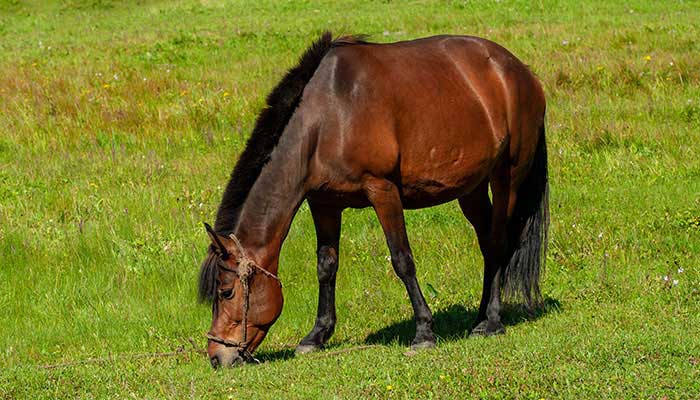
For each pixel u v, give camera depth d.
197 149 18.89
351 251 13.31
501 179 10.82
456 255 13.08
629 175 16.42
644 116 19.42
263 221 9.14
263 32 32.88
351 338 10.80
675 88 21.31
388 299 11.86
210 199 15.44
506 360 8.30
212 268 8.98
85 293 12.33
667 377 7.56
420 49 10.23
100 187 16.45
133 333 11.32
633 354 8.23
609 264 12.33
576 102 20.80
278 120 9.11
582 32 28.06
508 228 11.01
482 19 33.12
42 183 16.62
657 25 28.53
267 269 9.19
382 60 9.71
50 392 8.48
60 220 14.77
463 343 9.53
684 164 16.53
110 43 31.80
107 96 22.17
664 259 12.36
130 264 12.98
